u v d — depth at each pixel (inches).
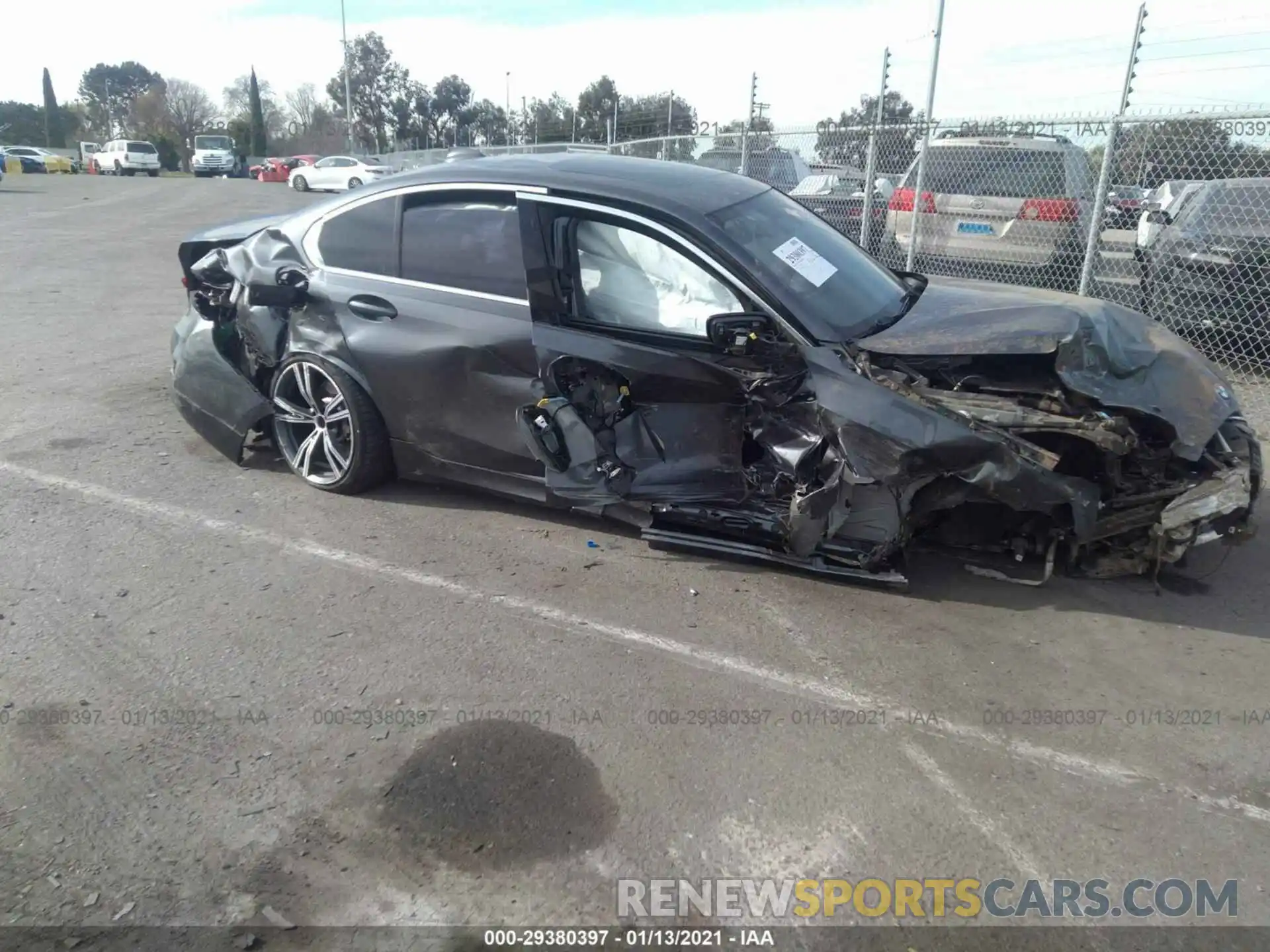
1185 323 307.6
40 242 628.7
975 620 149.3
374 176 1278.3
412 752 115.6
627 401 161.6
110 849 100.1
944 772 113.4
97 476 204.1
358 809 106.2
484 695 127.6
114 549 169.5
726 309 155.7
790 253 163.2
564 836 102.4
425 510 190.4
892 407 141.1
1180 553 152.3
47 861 98.3
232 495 195.9
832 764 114.5
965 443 137.8
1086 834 103.7
